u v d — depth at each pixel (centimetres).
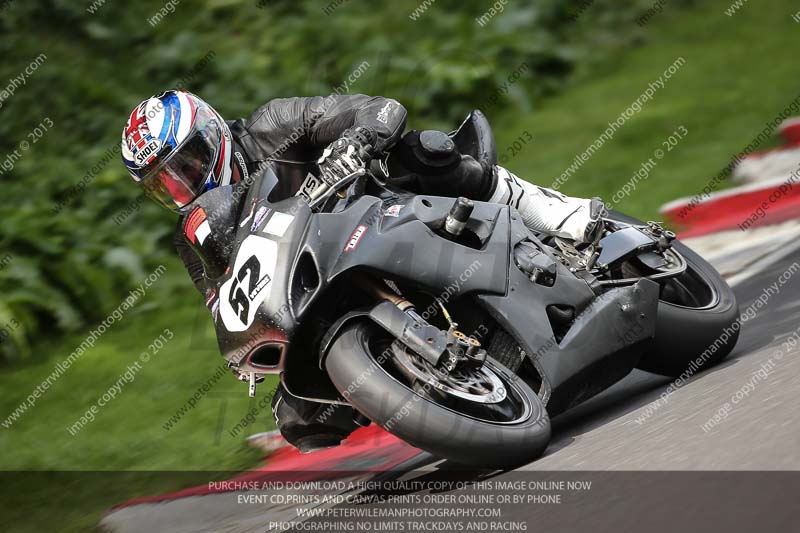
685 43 4709
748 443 1076
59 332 3009
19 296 2975
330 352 1306
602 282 1598
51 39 4450
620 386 1817
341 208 1405
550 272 1462
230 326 1335
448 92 4262
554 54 4575
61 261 3144
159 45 4444
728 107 3803
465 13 4844
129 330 2962
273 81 4209
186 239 1473
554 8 4859
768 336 1745
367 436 2098
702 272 1853
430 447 1258
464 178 1584
